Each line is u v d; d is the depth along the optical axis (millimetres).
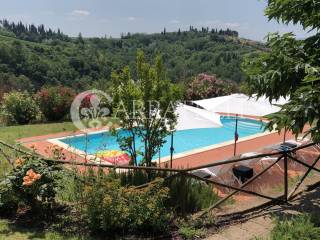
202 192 7629
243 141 17078
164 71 8797
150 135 8766
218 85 26266
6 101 19531
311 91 6406
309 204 7707
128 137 8742
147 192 5977
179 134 20531
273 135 18531
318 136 6938
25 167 6273
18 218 6281
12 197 6289
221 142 17547
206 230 6250
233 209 7449
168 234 5957
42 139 15523
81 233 5828
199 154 14414
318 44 7723
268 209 7445
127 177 7648
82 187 6301
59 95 20000
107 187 5906
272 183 9406
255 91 8148
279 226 5711
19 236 5625
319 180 9484
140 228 5914
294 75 7480
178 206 6977
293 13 7738
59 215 6332
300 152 12305
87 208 5844
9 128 17703
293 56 7543
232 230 6309
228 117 24078
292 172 10438
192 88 25000
